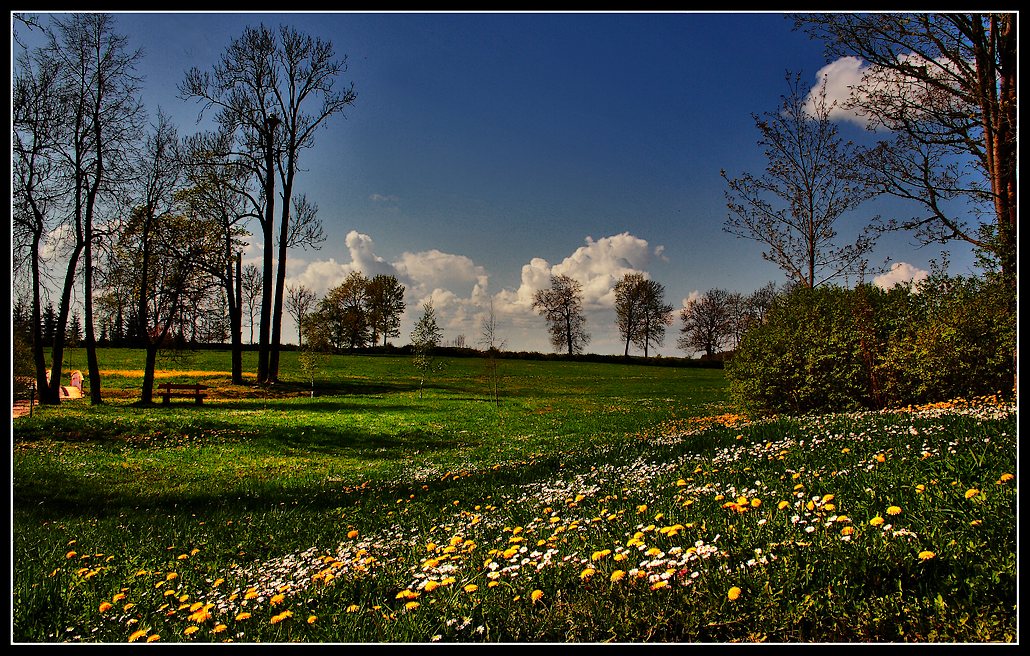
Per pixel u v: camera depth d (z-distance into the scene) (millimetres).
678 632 3822
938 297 15805
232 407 32906
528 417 30859
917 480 5727
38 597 5875
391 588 5227
